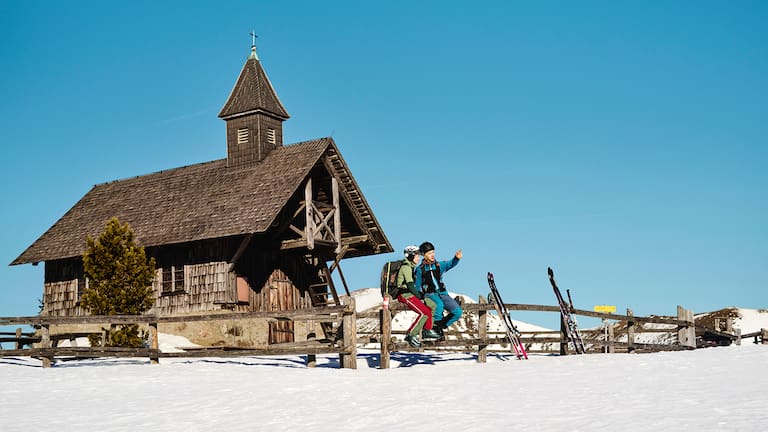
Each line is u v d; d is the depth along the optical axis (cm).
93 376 1404
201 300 2959
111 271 2661
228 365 1642
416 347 1662
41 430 894
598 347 2656
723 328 3294
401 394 1111
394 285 1639
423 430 835
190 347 2764
